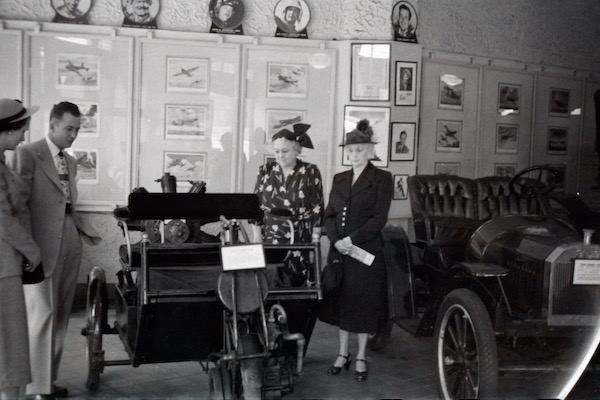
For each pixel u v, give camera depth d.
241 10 6.13
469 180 5.11
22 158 3.80
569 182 7.39
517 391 4.19
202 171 6.17
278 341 3.25
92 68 5.96
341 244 4.29
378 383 4.36
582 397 4.19
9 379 3.34
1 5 5.87
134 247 3.84
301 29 6.24
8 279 3.36
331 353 5.02
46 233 3.82
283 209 4.23
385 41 6.21
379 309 4.34
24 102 5.88
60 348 4.06
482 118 6.90
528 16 7.07
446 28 6.66
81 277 6.03
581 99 7.43
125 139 6.03
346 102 6.25
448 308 3.80
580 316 3.65
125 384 4.23
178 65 6.07
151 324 3.34
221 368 3.31
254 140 6.22
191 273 3.80
